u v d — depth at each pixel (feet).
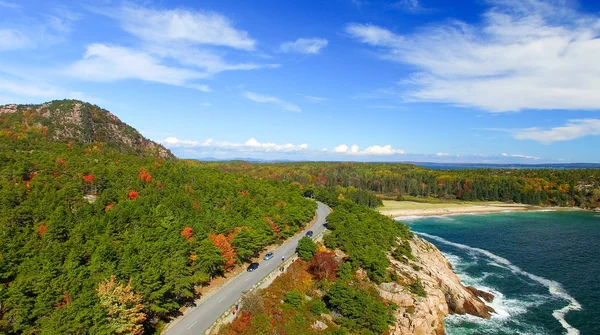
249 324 180.96
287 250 301.43
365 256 269.44
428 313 235.81
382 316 211.00
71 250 195.00
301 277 250.16
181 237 229.66
